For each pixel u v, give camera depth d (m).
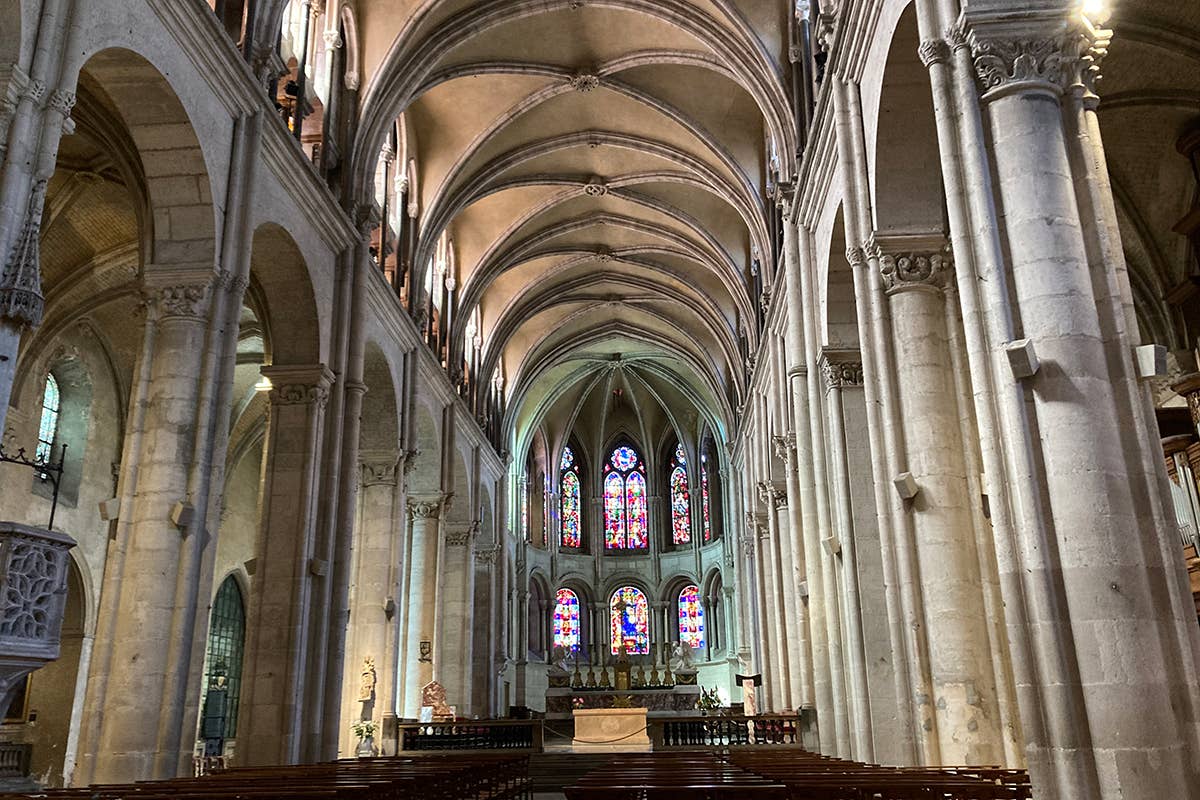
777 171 26.44
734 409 44.00
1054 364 8.95
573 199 35.25
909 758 12.84
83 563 25.73
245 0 17.30
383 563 25.97
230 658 35.19
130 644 13.70
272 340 20.58
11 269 10.18
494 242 35.22
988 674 12.53
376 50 23.33
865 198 15.34
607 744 28.27
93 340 26.62
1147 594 8.35
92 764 13.25
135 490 14.52
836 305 18.97
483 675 40.03
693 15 24.14
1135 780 7.86
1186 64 18.09
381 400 26.94
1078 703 8.24
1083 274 9.21
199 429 14.93
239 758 17.81
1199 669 8.31
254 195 16.70
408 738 25.50
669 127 30.25
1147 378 8.95
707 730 25.81
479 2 24.20
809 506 21.06
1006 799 8.45
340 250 21.83
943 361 13.97
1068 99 9.84
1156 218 21.14
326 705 19.41
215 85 15.80
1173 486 14.83
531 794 20.36
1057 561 8.59
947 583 12.88
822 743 20.05
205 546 14.70
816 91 19.69
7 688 8.39
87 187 21.62
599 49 27.27
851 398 18.44
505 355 44.97
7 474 23.25
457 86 28.11
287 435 19.95
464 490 36.34
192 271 15.45
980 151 9.80
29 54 11.06
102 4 12.59
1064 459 8.70
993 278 9.40
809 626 23.81
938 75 10.52
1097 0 9.89
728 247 34.88
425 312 30.91
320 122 21.73
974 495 13.33
